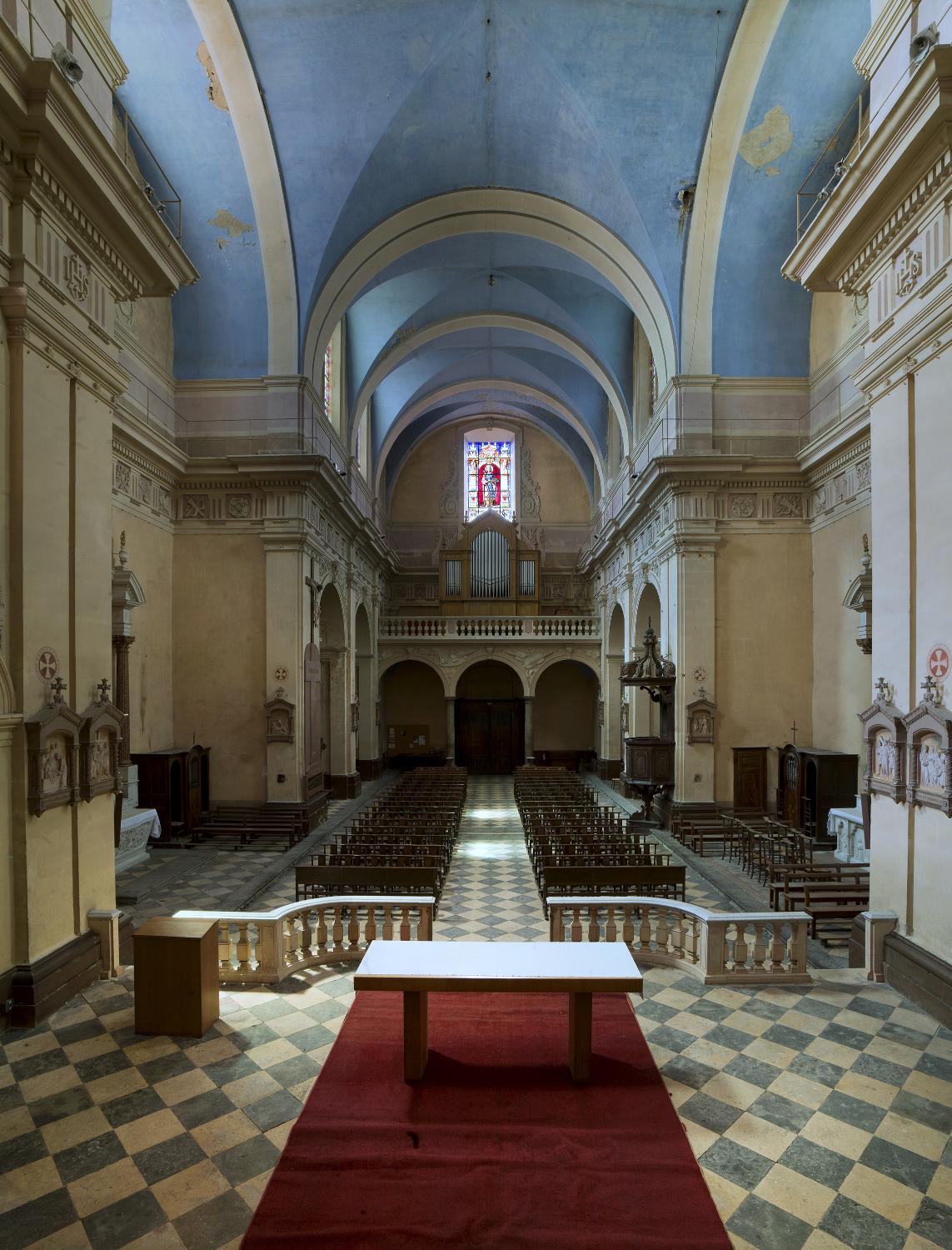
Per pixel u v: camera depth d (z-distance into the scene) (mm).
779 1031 5582
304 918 6945
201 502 15289
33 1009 5590
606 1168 3965
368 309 19359
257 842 13852
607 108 12766
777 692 15031
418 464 30688
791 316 15047
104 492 6898
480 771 28219
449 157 14094
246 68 12000
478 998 6059
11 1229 3580
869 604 11242
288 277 14695
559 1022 5637
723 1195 3838
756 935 6633
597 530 26906
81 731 6324
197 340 15305
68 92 5332
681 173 13523
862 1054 5250
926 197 5898
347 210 14148
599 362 20328
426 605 30234
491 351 23953
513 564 28297
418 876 8742
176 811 13898
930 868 6016
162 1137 4285
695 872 11680
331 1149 4109
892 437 6562
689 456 14641
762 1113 4547
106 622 6883
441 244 17031
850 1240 3547
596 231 15328
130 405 13266
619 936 8148
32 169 5562
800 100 12227
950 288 5652
